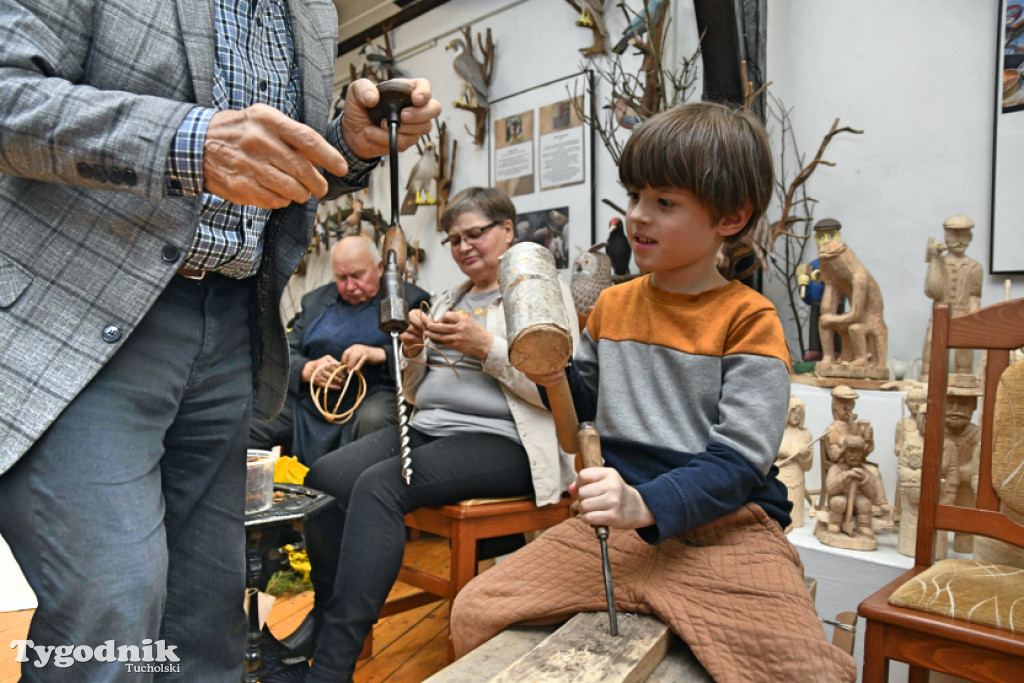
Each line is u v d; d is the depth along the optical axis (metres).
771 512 1.04
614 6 3.32
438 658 1.82
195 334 0.88
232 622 1.01
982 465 1.27
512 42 3.81
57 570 0.71
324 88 1.00
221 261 0.87
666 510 0.87
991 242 2.43
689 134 0.99
